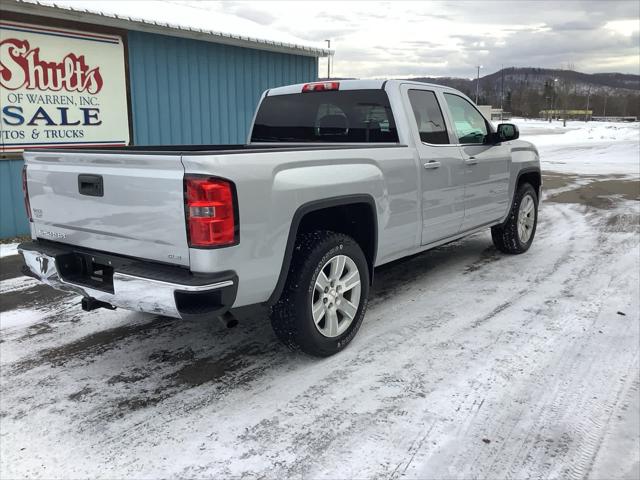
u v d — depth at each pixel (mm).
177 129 9461
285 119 5238
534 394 3227
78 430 2951
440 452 2703
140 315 4695
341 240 3688
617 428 2883
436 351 3832
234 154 2975
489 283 5391
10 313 4734
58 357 3863
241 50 10352
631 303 4742
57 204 3598
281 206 3221
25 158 3793
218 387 3412
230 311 3211
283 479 2535
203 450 2766
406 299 4945
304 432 2900
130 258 3248
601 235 7555
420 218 4559
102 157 3211
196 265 2916
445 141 4922
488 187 5570
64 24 7680
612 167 18312
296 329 3535
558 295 4980
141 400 3264
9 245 7215
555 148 27469
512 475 2531
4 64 7156
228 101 10258
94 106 8203
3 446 2811
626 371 3498
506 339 4016
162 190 2969
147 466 2648
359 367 3621
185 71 9445
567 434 2836
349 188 3707
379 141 4598
